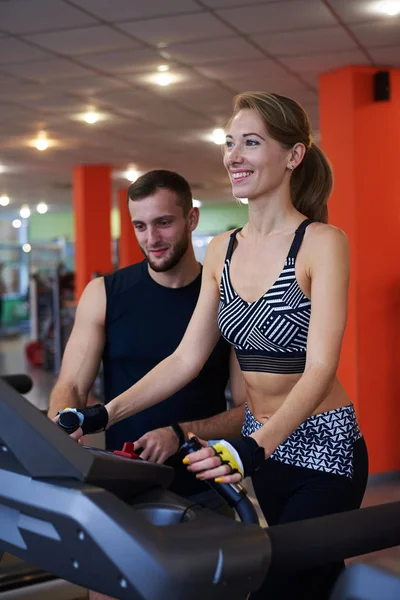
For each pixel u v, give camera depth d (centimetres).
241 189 158
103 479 102
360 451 170
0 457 103
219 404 208
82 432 155
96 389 915
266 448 130
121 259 1525
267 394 168
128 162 1148
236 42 544
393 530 116
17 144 973
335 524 111
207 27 510
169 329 204
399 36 526
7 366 1175
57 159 1104
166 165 1185
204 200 1798
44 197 1627
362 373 566
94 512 92
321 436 164
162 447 181
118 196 1545
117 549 90
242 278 165
